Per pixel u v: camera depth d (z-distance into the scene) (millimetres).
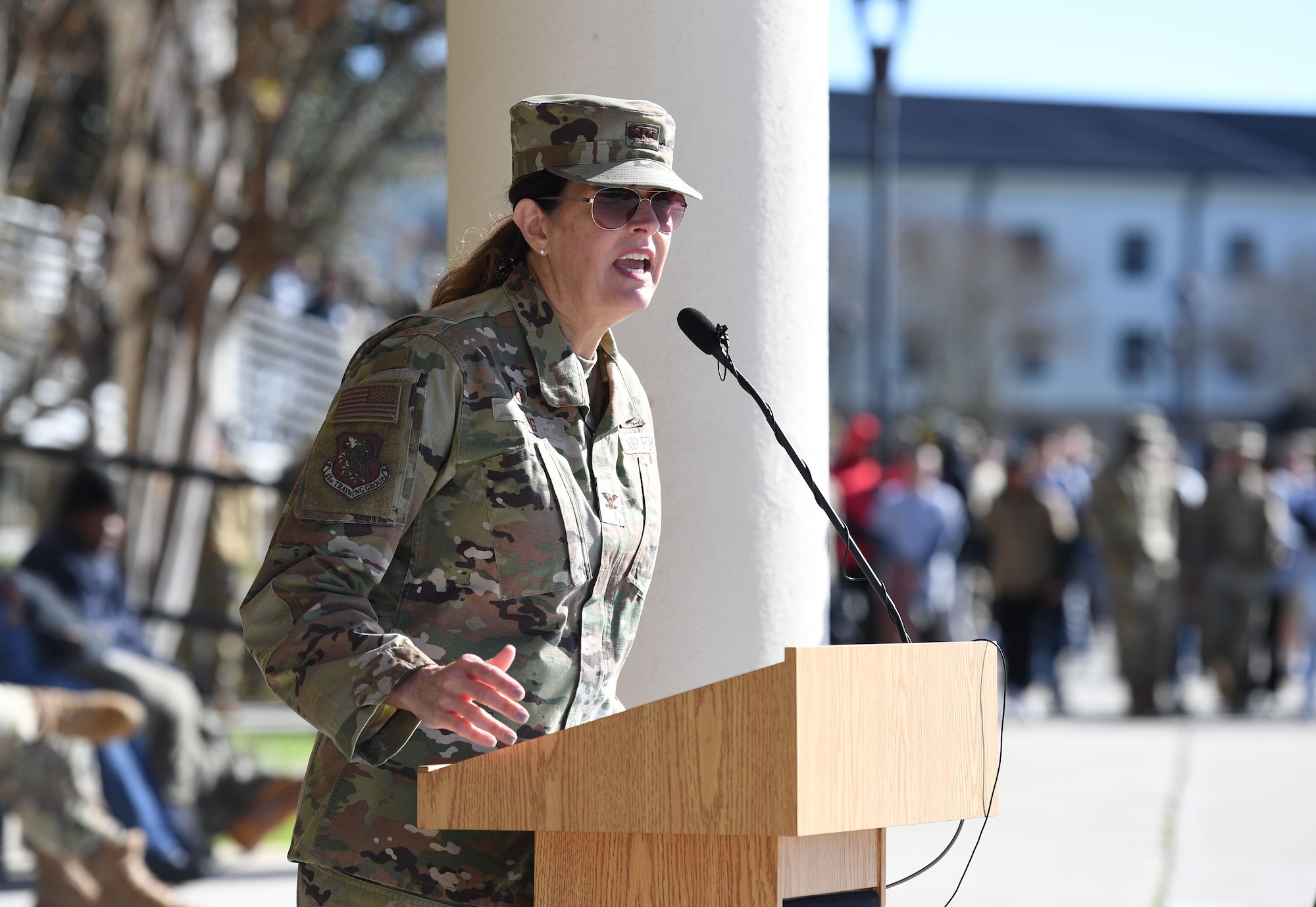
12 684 12047
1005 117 113938
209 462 22625
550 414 4879
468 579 4723
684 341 6684
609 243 4910
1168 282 106125
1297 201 107438
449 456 4707
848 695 4094
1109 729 23344
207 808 12742
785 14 6812
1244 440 26047
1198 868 13172
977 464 33031
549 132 4938
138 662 12477
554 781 4320
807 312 6863
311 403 27922
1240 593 25844
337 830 4758
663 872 4305
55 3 20906
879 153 31312
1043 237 107062
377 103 23531
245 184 20562
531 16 6770
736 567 6664
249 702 24859
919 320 91250
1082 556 35875
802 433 6816
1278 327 100688
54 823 10359
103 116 23859
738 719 4023
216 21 20750
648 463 5152
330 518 4582
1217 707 26766
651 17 6684
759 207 6730
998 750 4621
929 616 24578
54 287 22562
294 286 28750
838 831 4070
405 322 4863
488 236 5203
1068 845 14234
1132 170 107188
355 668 4383
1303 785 17703
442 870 4727
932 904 11750
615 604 5027
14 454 18172
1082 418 102875
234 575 23281
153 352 20141
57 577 12578
